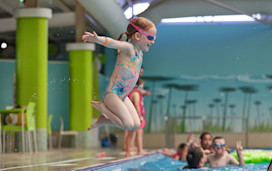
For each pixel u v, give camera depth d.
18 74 8.57
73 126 12.05
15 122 7.62
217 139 4.62
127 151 6.61
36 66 8.52
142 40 2.80
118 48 2.71
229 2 11.61
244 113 13.52
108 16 7.86
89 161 5.25
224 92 13.70
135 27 2.81
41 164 4.79
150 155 6.91
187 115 13.70
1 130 7.66
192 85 13.82
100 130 12.62
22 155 6.80
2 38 9.12
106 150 9.16
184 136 10.87
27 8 8.52
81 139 11.98
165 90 13.86
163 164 5.29
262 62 13.66
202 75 13.83
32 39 8.52
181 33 13.98
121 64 2.81
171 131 11.16
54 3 8.29
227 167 4.54
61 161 5.29
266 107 13.44
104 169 4.37
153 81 13.92
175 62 13.94
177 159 6.05
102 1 7.39
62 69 12.31
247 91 13.59
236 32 13.82
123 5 10.32
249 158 5.11
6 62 11.99
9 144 7.80
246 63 13.72
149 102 13.83
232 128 13.48
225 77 13.75
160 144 12.15
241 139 10.73
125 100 2.97
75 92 12.06
